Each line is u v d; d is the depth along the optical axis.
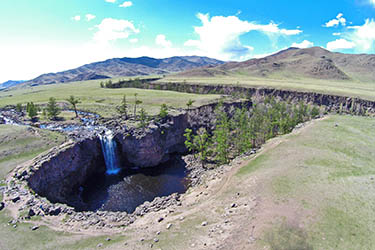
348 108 157.50
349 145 64.00
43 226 37.88
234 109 138.00
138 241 33.62
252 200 40.66
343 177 45.78
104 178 77.31
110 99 157.25
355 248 28.03
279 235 30.52
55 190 61.84
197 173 77.50
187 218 39.72
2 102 150.75
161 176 78.75
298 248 28.16
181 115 111.38
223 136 83.94
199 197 50.78
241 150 84.88
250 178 50.59
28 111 112.19
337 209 35.62
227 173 59.81
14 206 42.34
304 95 178.88
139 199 63.66
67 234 36.22
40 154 65.31
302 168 50.84
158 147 89.12
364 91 184.50
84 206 59.91
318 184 43.38
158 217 42.19
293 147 65.31
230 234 32.00
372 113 144.25
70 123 102.56
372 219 33.06
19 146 68.94
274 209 36.69
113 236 35.84
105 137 84.44
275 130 107.88
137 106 133.38
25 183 50.91
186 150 105.19
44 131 84.50
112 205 60.47
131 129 89.44
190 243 31.72
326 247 28.33
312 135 74.00
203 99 152.75
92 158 80.06
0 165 58.84
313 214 34.62
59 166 64.88
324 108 155.12
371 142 66.88
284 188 42.97
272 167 54.28
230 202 42.62
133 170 83.88
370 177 45.66
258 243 29.39
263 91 196.25
